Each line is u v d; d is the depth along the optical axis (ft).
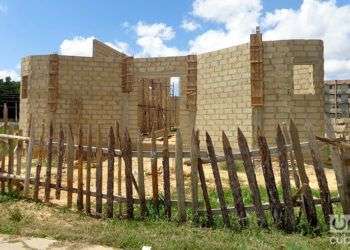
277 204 24.49
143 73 75.87
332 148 24.45
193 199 26.00
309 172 53.88
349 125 72.49
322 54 61.11
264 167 24.76
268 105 61.93
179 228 24.90
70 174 30.50
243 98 64.44
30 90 76.84
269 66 61.98
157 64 75.00
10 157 34.55
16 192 34.19
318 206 29.40
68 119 74.95
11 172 34.47
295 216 25.59
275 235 23.25
